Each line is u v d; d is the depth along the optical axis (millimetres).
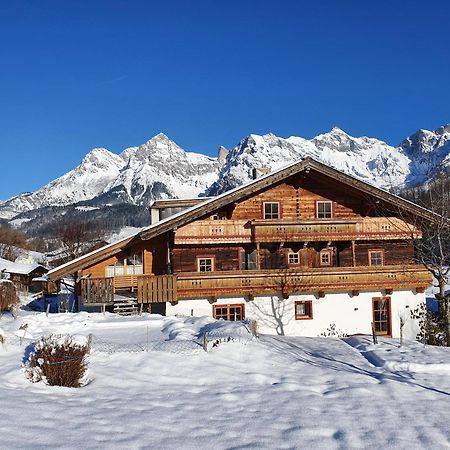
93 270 25859
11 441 7875
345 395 11812
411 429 9562
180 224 24109
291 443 8680
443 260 21203
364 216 26469
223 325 18406
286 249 26172
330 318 24625
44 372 11680
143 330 19547
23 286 58812
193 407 10531
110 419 9445
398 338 22891
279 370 13961
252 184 24500
